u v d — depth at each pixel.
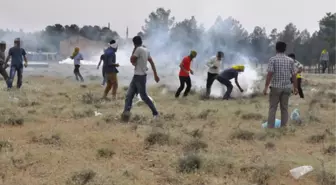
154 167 5.87
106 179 5.29
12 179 5.26
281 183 5.39
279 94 8.48
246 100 13.17
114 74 12.31
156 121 8.83
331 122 9.41
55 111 9.95
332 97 14.22
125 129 7.99
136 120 8.94
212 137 7.63
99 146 6.76
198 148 6.75
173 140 7.09
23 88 14.88
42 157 6.11
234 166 5.89
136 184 5.22
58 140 7.03
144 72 9.10
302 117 9.88
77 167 5.75
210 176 5.55
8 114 9.06
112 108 10.71
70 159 6.09
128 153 6.46
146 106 11.11
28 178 5.31
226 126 8.67
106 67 12.27
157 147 6.79
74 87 16.25
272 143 7.12
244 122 9.18
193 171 5.68
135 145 6.88
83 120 8.92
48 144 6.84
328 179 5.44
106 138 7.26
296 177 5.58
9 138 7.11
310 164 6.04
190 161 5.83
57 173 5.51
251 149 6.88
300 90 13.92
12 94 12.77
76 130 7.87
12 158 5.93
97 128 8.09
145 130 7.95
